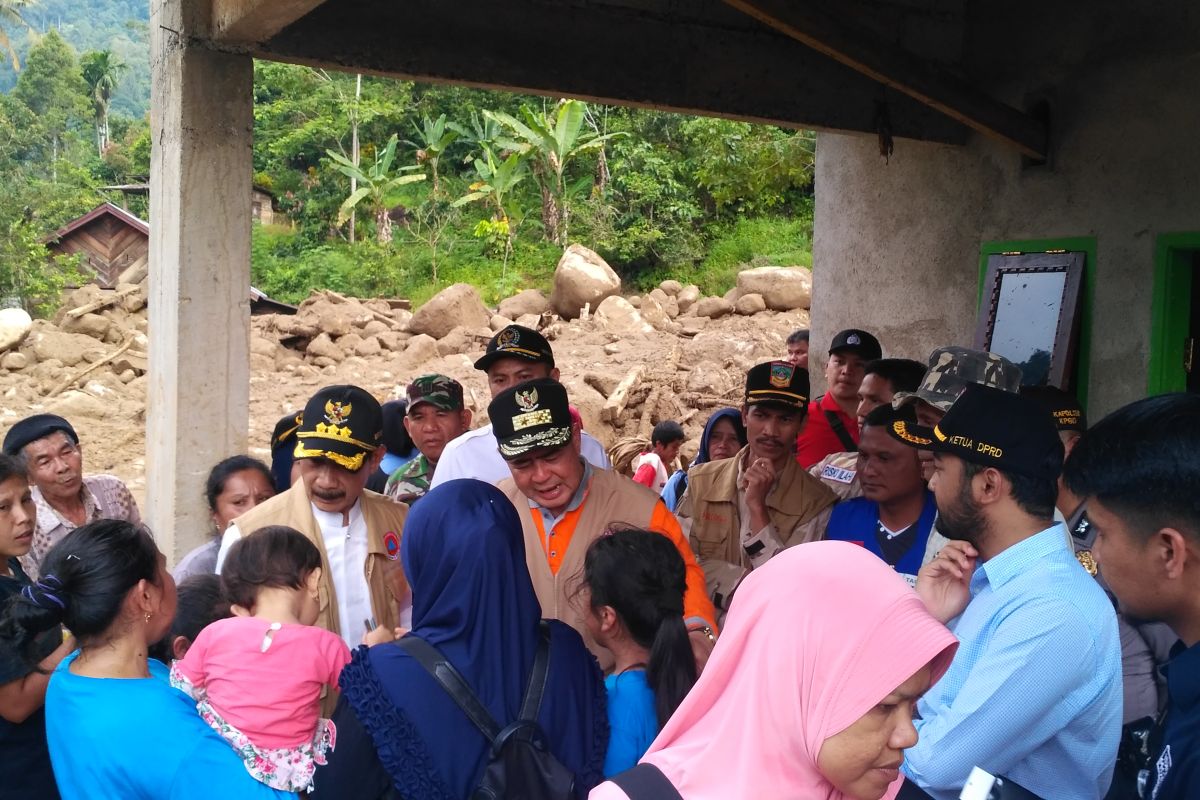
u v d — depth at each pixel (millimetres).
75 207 34625
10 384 15578
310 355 17578
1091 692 2207
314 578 2961
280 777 2523
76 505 4992
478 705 2342
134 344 16641
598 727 2514
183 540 5820
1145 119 5902
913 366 4812
